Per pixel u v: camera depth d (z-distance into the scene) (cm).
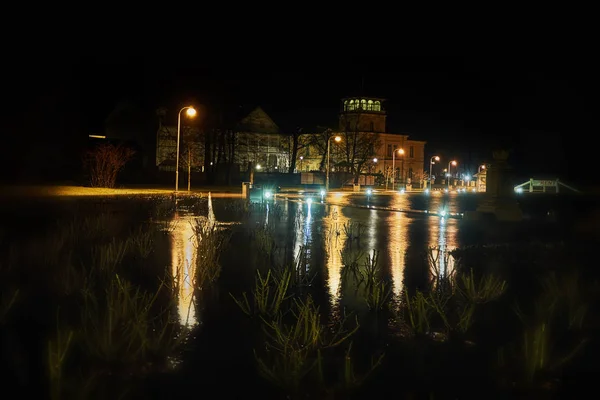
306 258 1379
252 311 851
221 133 7762
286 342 657
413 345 705
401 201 4578
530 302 920
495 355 669
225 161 7812
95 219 2222
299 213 2989
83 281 1016
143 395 548
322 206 3650
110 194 4328
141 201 3569
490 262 1324
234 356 657
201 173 7544
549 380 600
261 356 658
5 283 1007
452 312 859
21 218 2242
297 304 830
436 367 631
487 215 2475
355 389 572
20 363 623
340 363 643
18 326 750
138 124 8294
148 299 888
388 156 10025
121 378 589
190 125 7556
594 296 955
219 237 1662
